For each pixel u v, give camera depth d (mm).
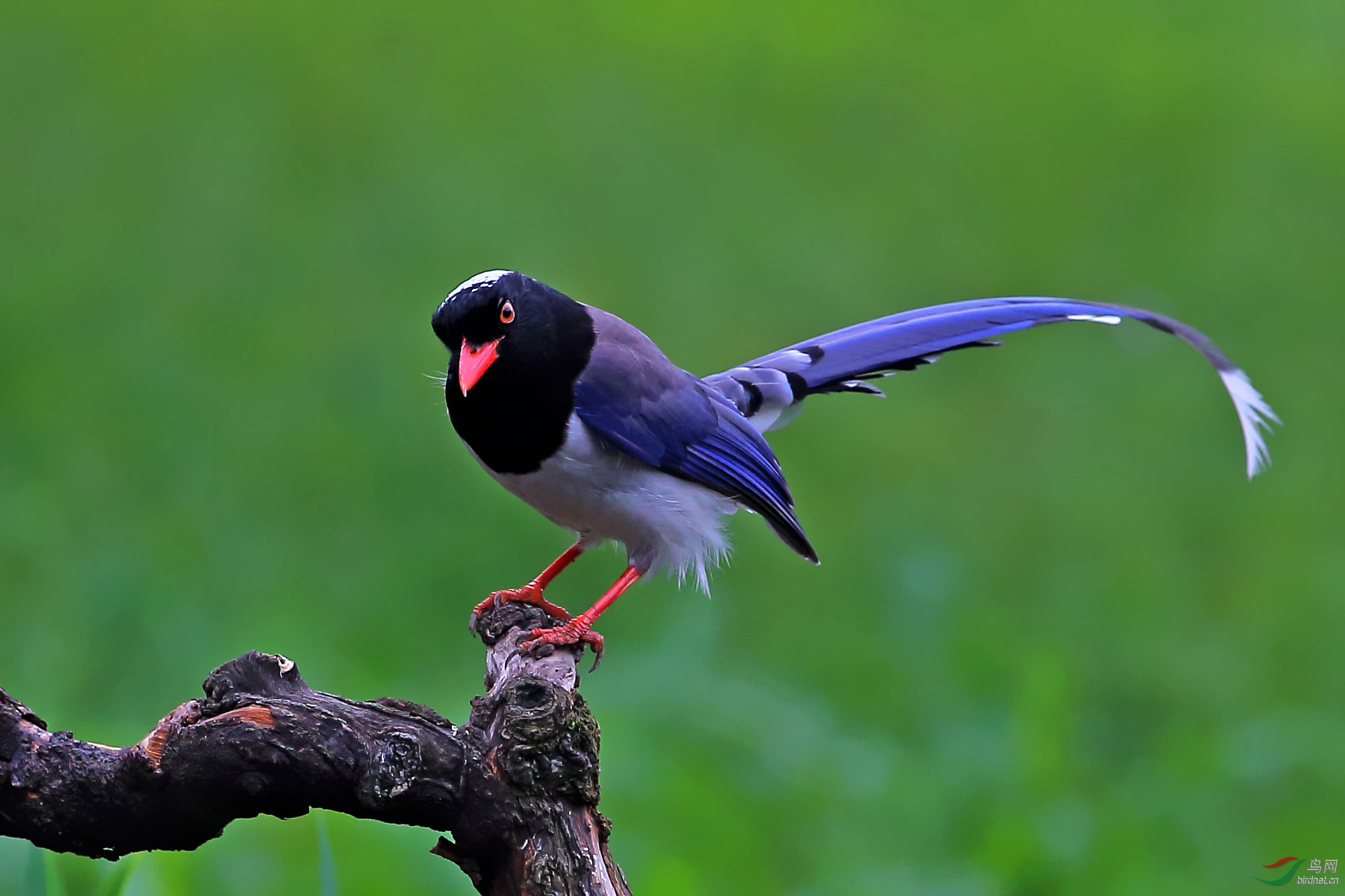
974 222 22609
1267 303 20859
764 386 8938
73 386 16484
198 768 5223
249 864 8695
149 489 14484
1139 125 25828
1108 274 21297
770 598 13156
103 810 5336
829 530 14852
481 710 5438
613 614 12930
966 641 12102
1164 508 15828
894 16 29484
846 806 9797
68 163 22031
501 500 14609
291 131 23344
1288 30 29828
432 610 12945
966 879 8859
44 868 6348
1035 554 14750
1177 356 19656
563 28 27922
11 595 12516
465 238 20750
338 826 8867
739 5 29250
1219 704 11969
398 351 17453
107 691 11359
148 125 23219
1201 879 9477
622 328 7895
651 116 24922
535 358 7473
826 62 27594
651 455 7758
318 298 18828
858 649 12055
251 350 17484
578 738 5410
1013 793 9680
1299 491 16297
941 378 19109
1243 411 9367
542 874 5316
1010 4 30406
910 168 24141
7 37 25422
